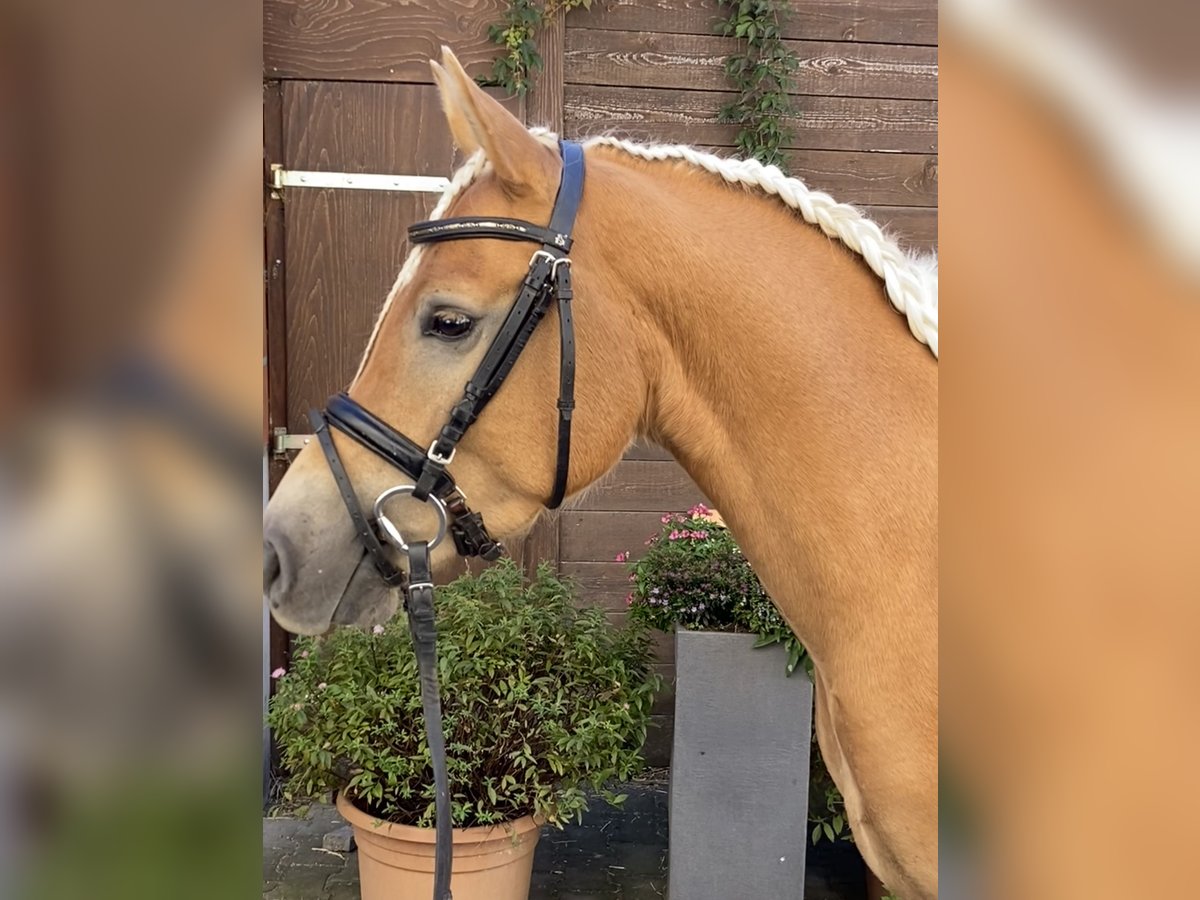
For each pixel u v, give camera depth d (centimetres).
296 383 255
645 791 266
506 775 177
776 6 260
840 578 107
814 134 269
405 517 109
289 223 252
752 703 183
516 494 112
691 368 112
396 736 175
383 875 177
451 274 105
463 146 113
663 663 269
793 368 108
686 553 197
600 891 214
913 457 106
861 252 111
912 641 104
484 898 176
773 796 184
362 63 251
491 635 179
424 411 107
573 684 182
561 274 105
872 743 108
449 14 251
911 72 268
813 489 107
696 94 265
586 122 262
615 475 268
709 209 115
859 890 214
